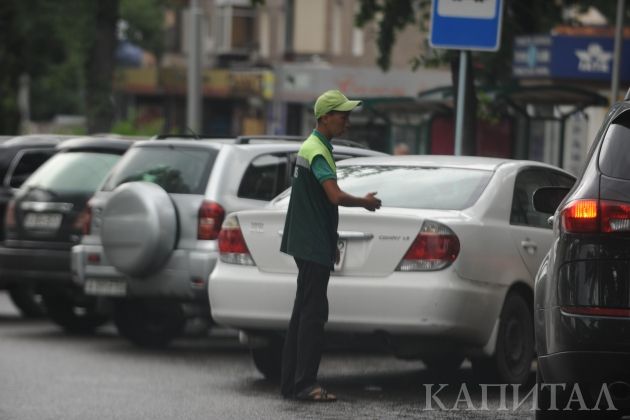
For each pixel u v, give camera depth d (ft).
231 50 465.06
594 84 200.23
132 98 467.93
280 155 110.01
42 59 422.82
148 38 548.72
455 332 80.79
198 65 263.49
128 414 77.51
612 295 56.03
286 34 437.17
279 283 84.58
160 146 111.86
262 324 85.40
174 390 87.66
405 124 208.74
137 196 107.24
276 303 84.69
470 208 84.38
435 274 80.53
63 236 125.70
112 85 346.13
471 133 143.74
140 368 100.07
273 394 85.51
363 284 81.10
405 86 399.85
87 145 128.57
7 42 385.50
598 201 56.59
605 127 58.59
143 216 106.83
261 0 168.76
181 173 108.99
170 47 533.55
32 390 87.71
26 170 138.31
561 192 68.39
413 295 80.18
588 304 56.29
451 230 81.25
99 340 121.39
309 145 80.43
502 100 174.70
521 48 184.44
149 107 468.75
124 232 107.76
